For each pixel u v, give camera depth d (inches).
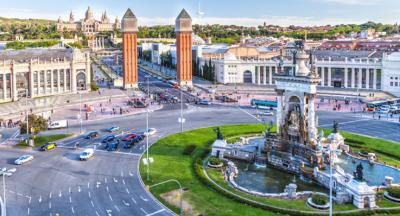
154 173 5064.0
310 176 5012.3
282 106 5890.8
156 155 5821.9
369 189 4114.2
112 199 4293.8
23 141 6525.6
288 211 3932.1
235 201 4239.7
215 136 6914.4
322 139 6141.7
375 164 5516.7
